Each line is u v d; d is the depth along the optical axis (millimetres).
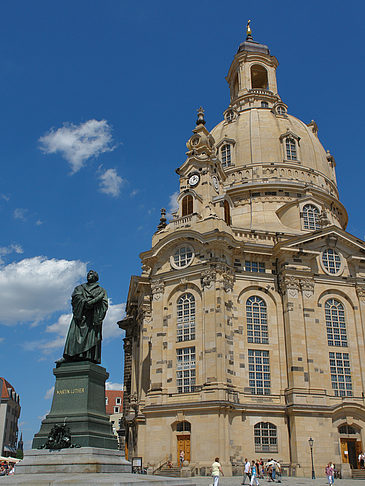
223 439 51906
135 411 68938
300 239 64125
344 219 86938
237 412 54750
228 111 93188
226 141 86125
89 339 25547
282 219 76250
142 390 64750
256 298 62625
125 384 82375
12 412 129250
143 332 67625
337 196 88312
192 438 53406
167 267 63781
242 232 66500
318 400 56688
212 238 60812
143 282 69875
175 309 61500
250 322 61156
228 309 59188
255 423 55469
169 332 60844
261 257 64312
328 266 65000
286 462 54812
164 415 56062
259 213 77625
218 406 52531
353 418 57094
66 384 24703
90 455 22000
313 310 61188
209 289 58812
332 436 55594
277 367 59656
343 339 62156
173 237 63469
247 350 59625
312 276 62750
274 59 105375
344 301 63938
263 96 97125
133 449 66125
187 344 58781
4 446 118438
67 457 21922
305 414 55469
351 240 66125
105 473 21812
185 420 54625
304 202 74688
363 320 62938
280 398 57969
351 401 57406
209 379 54844
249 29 110938
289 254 63188
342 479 51344
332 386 59406
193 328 59312
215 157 72438
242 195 80438
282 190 79562
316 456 54062
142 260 68188
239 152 84938
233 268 62188
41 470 21688
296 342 59219
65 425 22984
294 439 54688
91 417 23812
